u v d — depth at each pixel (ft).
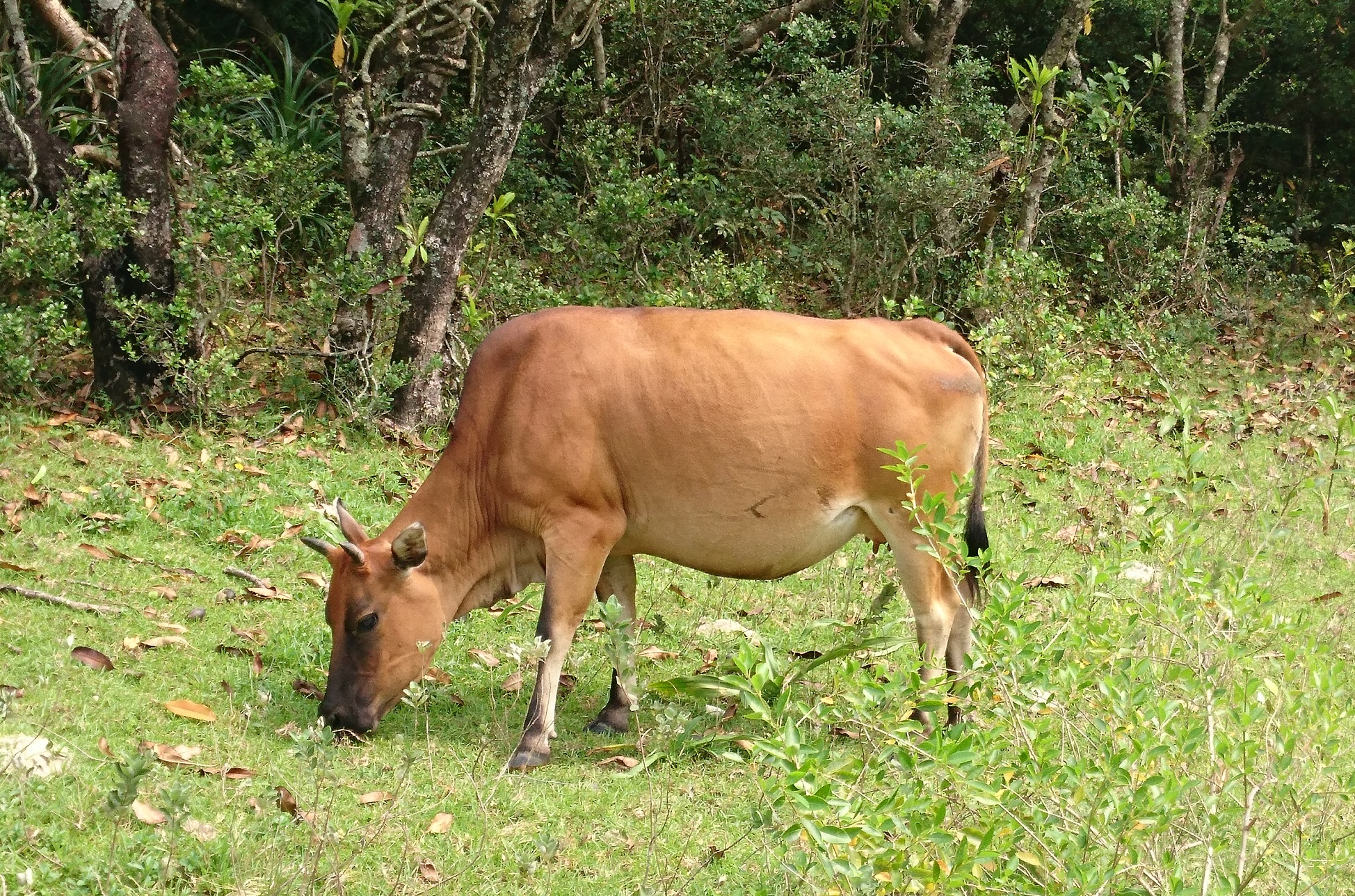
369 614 15.38
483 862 12.89
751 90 37.78
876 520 16.31
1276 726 13.02
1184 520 13.93
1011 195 35.70
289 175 28.84
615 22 38.37
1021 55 49.67
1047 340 32.35
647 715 17.13
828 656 15.42
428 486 16.43
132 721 14.61
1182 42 45.88
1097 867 10.56
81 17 35.60
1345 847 11.81
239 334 28.25
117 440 23.07
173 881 11.71
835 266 35.17
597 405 15.75
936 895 10.61
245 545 20.26
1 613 16.66
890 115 34.71
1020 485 25.79
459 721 16.42
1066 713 12.50
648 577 21.53
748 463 15.76
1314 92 50.98
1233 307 40.55
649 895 11.21
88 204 23.71
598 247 32.22
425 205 32.32
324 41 39.86
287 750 14.62
